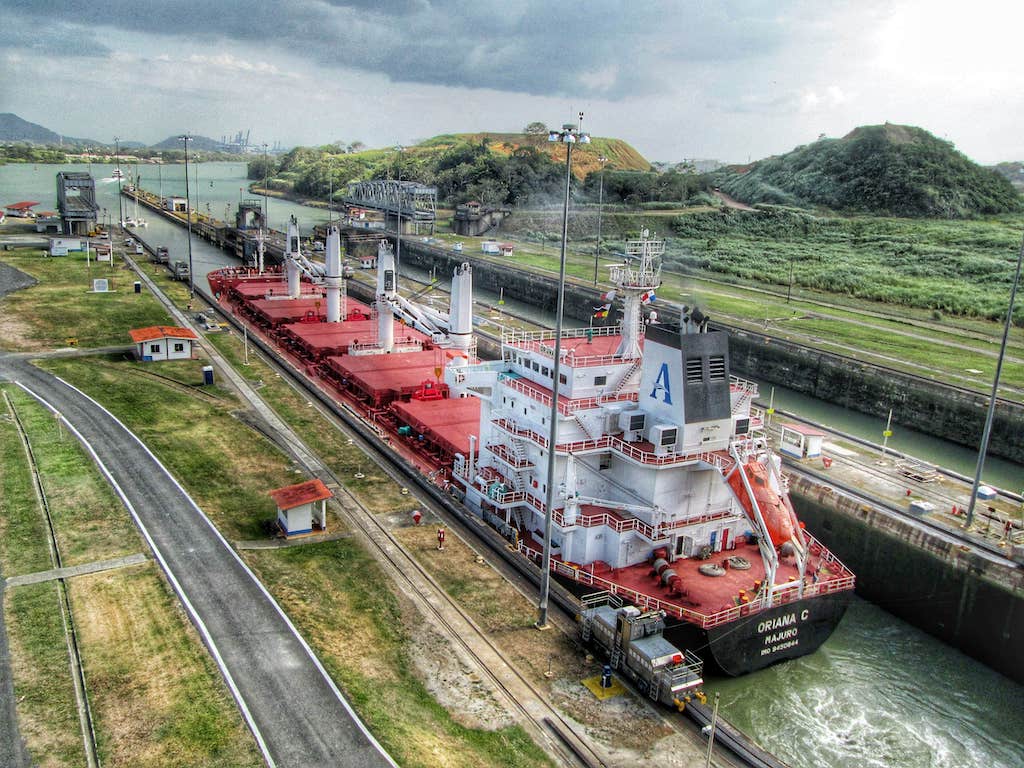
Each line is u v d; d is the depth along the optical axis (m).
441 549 39.44
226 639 30.27
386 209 196.38
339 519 42.44
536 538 40.94
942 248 139.12
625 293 40.47
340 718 26.12
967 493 48.53
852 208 178.12
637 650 29.11
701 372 35.78
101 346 77.50
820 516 48.53
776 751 30.53
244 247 150.25
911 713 33.81
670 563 37.12
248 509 43.34
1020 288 112.75
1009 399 64.00
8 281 103.62
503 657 30.88
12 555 36.38
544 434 39.59
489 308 109.62
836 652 38.44
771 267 139.25
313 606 33.31
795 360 82.25
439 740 25.64
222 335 85.19
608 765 25.28
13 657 28.86
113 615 31.80
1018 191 183.62
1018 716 34.28
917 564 42.12
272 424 57.88
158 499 42.84
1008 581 37.38
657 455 35.69
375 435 55.19
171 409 59.50
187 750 24.48
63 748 24.47
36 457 47.75
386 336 74.94
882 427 70.38
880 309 109.00
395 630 32.22
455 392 61.22
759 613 32.66
